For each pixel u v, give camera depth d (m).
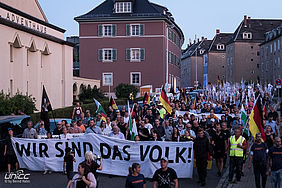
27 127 16.94
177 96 35.91
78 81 45.03
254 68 101.19
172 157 14.03
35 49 30.95
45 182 13.21
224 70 117.06
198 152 13.05
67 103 37.28
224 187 12.80
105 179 13.93
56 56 35.34
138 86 55.56
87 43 56.34
